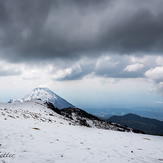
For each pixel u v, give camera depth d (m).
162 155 9.73
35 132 13.06
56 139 11.58
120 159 8.14
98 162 7.32
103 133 19.94
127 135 19.73
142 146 12.26
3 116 18.66
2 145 8.10
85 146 10.44
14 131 12.01
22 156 6.93
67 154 8.09
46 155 7.52
